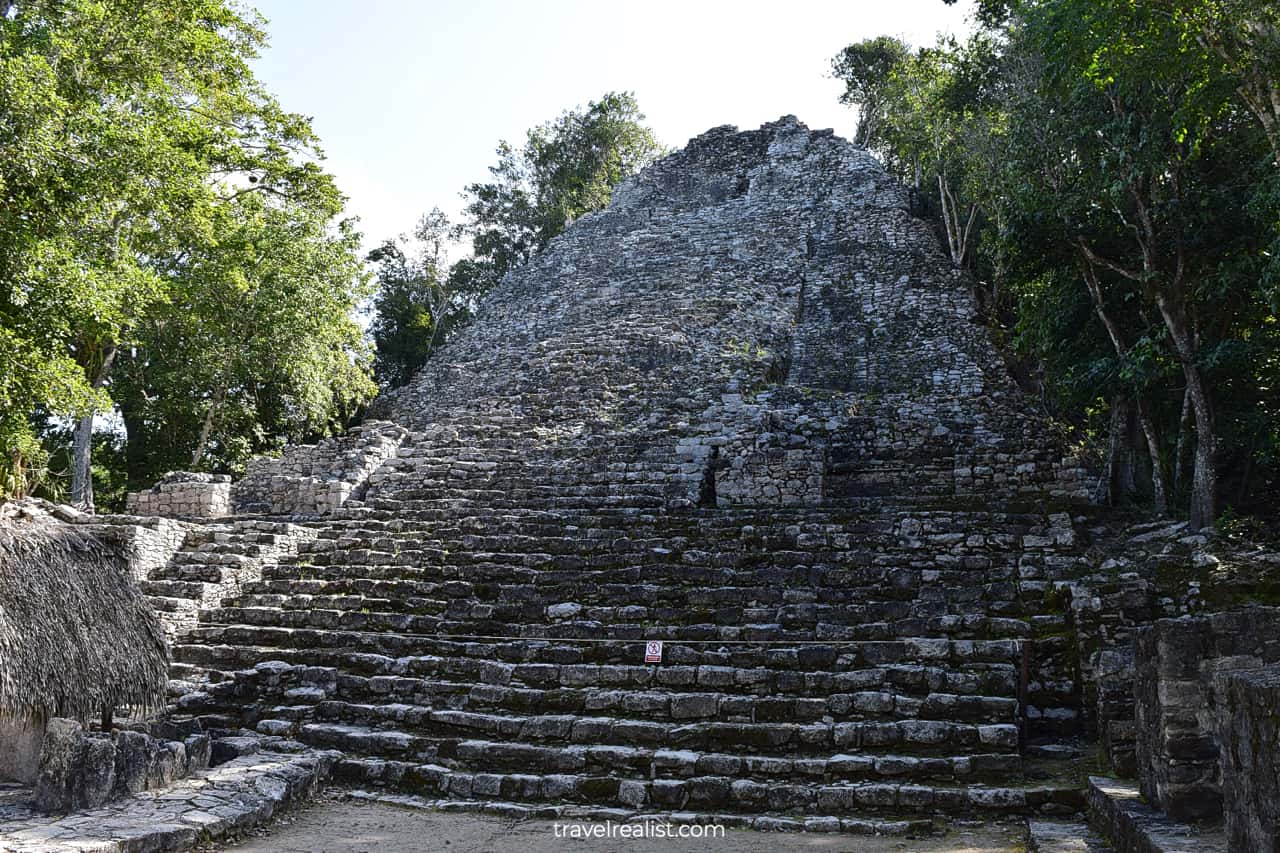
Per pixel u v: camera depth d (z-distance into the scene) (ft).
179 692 35.58
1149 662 21.02
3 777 27.73
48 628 26.04
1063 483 48.57
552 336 90.74
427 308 130.41
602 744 30.09
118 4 56.39
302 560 47.70
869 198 106.11
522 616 39.24
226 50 67.00
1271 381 49.73
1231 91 39.40
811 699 30.22
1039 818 25.20
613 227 115.44
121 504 84.79
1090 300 51.06
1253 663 19.56
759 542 43.50
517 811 27.27
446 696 33.47
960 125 73.82
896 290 87.04
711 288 91.61
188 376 77.61
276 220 79.46
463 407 73.77
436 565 45.50
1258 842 14.48
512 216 136.77
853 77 130.72
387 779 29.96
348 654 36.63
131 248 66.69
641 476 55.57
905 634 34.27
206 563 46.98
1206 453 41.57
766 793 26.84
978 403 65.46
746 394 68.95
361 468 59.93
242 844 24.08
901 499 48.73
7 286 46.88
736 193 116.88
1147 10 36.76
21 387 48.75
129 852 21.38
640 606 39.06
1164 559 35.14
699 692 31.86
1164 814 19.67
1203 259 44.04
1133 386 45.50
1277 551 37.19
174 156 52.16
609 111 141.08
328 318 80.59
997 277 75.72
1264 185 37.42
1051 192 46.32
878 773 27.25
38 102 45.19
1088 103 44.50
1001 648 31.22
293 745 31.50
